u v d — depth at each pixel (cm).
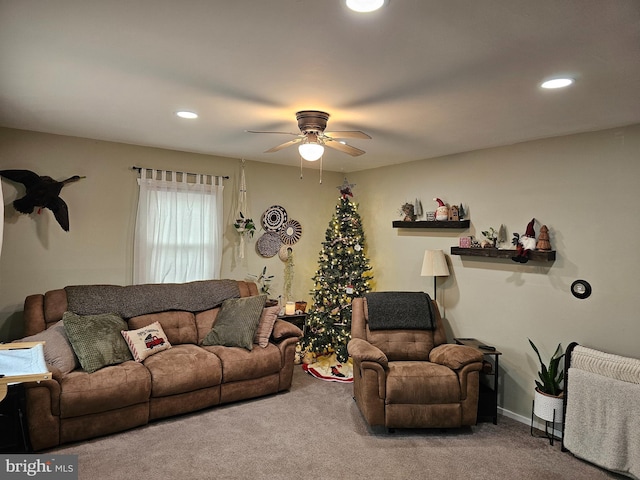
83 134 388
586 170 330
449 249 443
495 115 291
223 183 496
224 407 378
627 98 250
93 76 234
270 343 417
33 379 230
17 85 250
